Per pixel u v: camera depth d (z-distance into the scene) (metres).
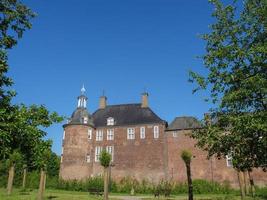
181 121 56.19
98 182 51.47
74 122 58.31
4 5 10.51
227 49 14.90
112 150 58.00
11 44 10.49
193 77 15.72
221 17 15.98
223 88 14.95
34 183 52.97
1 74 9.73
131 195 43.16
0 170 50.81
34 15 10.96
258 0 15.31
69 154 56.38
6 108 9.60
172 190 47.44
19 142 9.55
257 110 13.66
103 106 64.06
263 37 14.75
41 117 10.03
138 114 59.97
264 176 46.94
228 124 14.70
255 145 13.62
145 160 55.50
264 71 14.05
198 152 52.75
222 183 49.69
